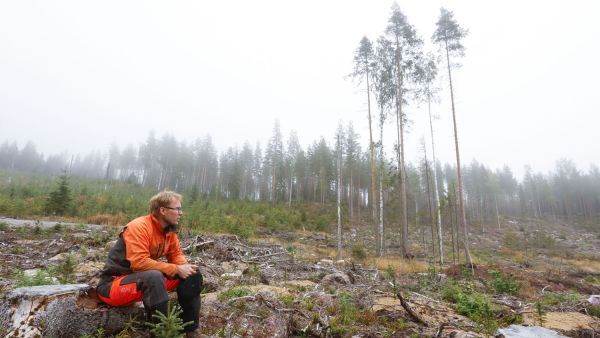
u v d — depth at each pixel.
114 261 3.11
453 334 4.13
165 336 2.66
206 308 3.93
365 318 4.60
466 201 73.88
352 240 25.55
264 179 69.06
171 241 3.39
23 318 2.79
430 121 25.47
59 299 2.90
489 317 5.16
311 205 50.00
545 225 62.09
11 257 7.43
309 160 62.22
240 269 8.02
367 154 49.72
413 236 33.22
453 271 12.53
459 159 19.67
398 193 19.81
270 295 4.89
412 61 23.52
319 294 5.63
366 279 8.83
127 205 23.36
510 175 86.62
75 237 10.69
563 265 24.92
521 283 10.38
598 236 50.03
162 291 2.90
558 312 6.14
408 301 5.84
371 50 24.88
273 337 3.46
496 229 52.50
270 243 15.73
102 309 3.07
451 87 20.80
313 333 3.96
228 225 18.39
